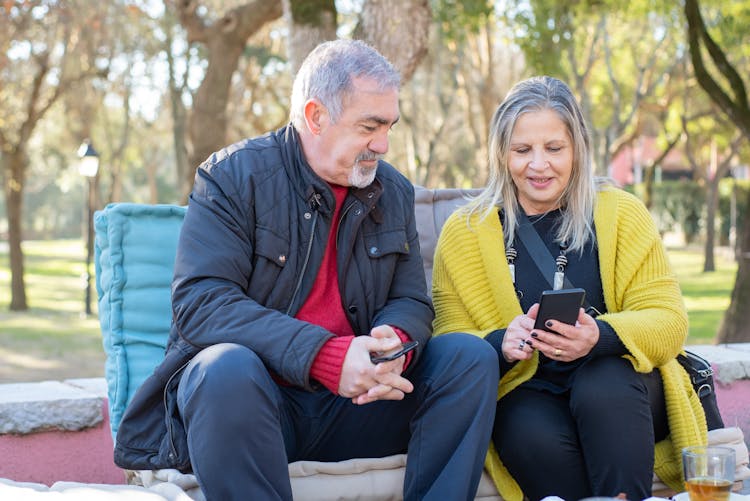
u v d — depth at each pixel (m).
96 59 22.03
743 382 4.52
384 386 2.56
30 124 20.11
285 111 24.30
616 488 2.70
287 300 2.82
